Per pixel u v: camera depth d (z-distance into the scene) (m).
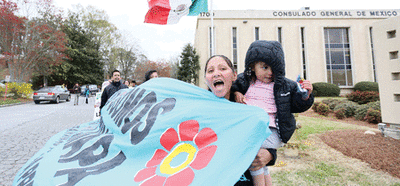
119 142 1.54
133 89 2.11
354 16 22.11
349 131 5.67
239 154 1.26
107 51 39.22
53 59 22.53
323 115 9.99
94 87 28.34
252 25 22.12
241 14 22.09
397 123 4.93
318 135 5.57
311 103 1.49
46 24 19.98
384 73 5.30
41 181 1.36
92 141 1.75
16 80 19.42
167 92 1.70
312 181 3.09
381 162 3.55
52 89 16.89
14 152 4.33
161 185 1.17
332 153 4.26
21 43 18.77
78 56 33.06
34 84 33.19
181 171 1.24
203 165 1.25
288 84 1.55
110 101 2.78
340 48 22.39
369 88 19.38
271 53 1.47
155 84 1.86
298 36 22.11
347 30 22.50
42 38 20.19
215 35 21.97
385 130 4.96
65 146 1.87
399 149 3.98
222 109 1.44
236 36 22.12
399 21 5.06
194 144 1.36
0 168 3.49
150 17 5.44
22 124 7.42
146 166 1.34
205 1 5.72
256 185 1.48
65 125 7.39
